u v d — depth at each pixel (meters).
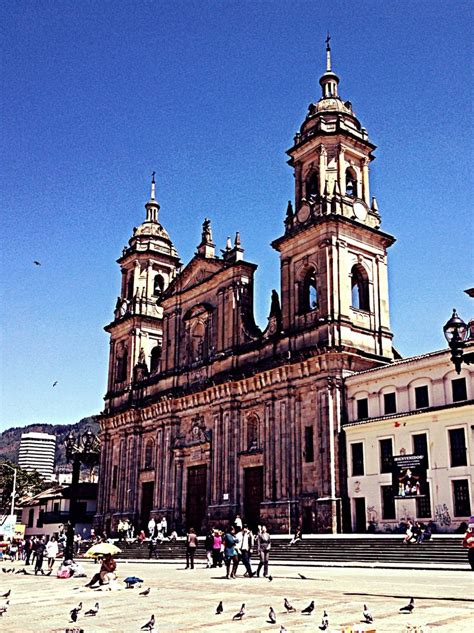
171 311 79.56
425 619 17.86
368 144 64.88
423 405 50.28
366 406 54.12
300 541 48.38
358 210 62.41
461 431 46.84
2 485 143.62
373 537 44.72
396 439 50.53
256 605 22.45
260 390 63.16
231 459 64.19
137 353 85.44
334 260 58.88
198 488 69.69
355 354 56.38
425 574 33.28
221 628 17.73
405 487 48.94
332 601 22.59
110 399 87.69
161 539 63.09
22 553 69.62
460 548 39.44
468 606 20.31
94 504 96.06
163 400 75.62
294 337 60.44
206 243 75.81
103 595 27.84
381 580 30.61
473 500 45.09
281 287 63.25
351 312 58.91
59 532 85.31
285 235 63.06
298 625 17.69
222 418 66.69
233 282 69.88
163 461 74.81
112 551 31.95
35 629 18.53
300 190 64.50
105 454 86.31
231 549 34.41
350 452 53.62
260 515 59.03
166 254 89.62
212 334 72.12
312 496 55.12
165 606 23.02
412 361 51.31
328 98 66.56
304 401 58.25
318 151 63.31
